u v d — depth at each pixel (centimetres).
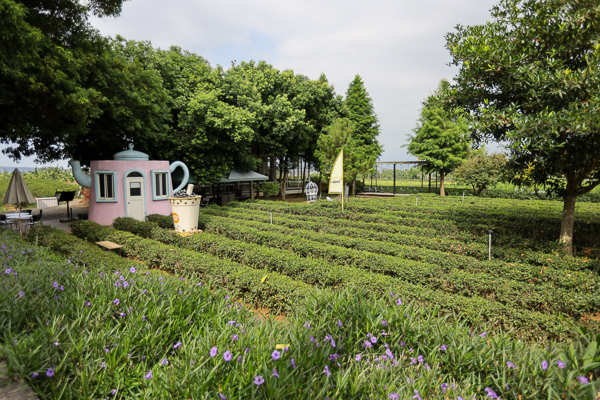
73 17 1112
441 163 2561
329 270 646
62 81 988
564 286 648
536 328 461
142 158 1452
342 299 334
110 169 1370
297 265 684
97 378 222
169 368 229
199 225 1227
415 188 3353
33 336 245
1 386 216
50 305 305
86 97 1020
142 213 1442
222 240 905
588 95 677
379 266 729
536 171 818
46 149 1664
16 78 892
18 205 1258
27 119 1108
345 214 1498
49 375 206
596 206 1806
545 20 740
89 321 287
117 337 266
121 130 1495
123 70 1263
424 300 526
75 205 2191
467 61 814
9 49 802
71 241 865
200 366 211
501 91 841
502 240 1016
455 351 265
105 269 609
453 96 909
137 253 870
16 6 737
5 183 2609
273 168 3462
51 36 1059
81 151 1688
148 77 1353
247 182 3139
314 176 4091
